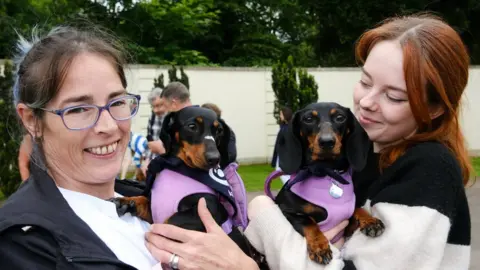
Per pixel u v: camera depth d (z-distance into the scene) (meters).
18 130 2.17
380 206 2.12
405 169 2.15
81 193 2.09
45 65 1.93
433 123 2.34
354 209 2.45
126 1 19.84
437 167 2.07
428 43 2.18
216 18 23.08
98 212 2.07
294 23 26.41
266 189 2.77
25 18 14.80
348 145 2.55
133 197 2.43
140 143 6.17
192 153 2.46
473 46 18.98
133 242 2.10
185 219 2.35
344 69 14.85
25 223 1.75
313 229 2.32
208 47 23.58
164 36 20.66
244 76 14.07
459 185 2.09
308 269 2.15
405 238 1.95
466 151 2.36
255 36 23.98
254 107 14.23
